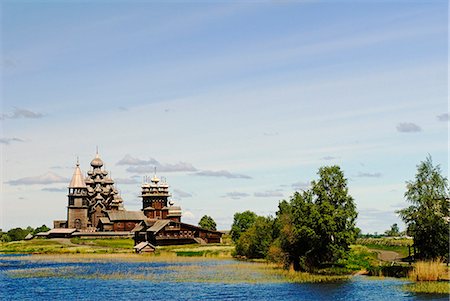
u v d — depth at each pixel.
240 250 168.00
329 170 113.88
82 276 110.75
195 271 118.25
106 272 118.94
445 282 89.75
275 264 133.75
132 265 140.62
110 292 87.44
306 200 114.31
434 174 102.50
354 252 129.38
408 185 103.31
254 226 165.25
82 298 82.38
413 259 116.94
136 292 86.81
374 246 179.62
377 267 106.44
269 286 90.50
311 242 112.00
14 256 191.12
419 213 101.31
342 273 107.94
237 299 78.25
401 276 100.25
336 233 110.38
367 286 87.56
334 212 110.81
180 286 92.38
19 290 91.50
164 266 135.00
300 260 114.44
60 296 84.75
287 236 117.12
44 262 157.00
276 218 149.50
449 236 99.31
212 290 87.00
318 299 76.69
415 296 76.50
